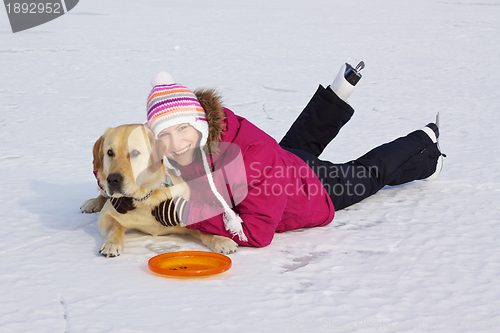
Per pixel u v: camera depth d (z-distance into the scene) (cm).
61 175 424
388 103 754
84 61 1187
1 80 932
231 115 278
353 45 1466
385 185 374
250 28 1939
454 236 285
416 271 239
